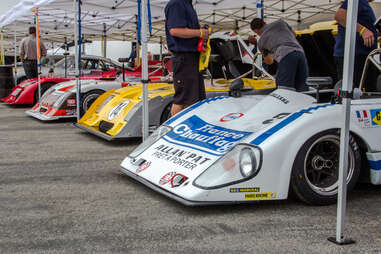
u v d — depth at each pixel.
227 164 2.36
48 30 12.35
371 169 2.62
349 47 1.90
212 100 3.37
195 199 2.25
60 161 3.76
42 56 9.55
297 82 4.23
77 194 2.74
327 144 2.54
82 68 9.85
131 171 2.92
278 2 10.02
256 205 2.51
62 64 9.91
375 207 2.49
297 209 2.44
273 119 2.77
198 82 3.75
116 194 2.74
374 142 2.60
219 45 5.42
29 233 2.08
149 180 2.66
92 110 5.35
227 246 1.93
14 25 11.80
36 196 2.70
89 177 3.19
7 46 19.55
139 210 2.42
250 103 3.38
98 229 2.13
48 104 6.70
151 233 2.08
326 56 4.65
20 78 11.62
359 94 1.96
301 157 2.39
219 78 5.65
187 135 2.93
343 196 1.92
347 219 2.28
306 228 2.15
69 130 5.69
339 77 3.87
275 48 4.18
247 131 2.68
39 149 4.33
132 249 1.89
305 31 4.62
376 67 3.29
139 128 4.54
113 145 4.59
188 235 2.06
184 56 3.66
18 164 3.64
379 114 2.63
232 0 8.35
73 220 2.26
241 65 5.58
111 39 17.12
